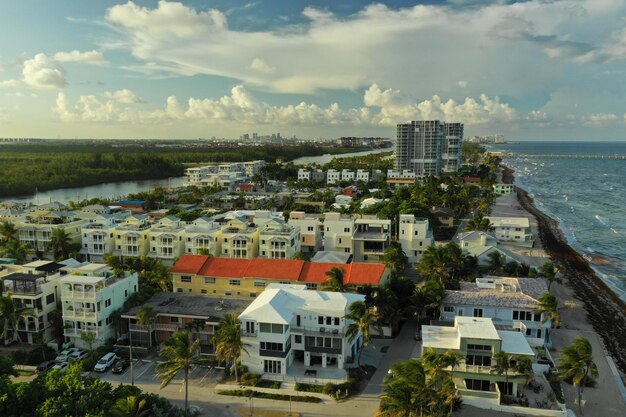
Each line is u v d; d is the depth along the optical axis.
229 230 138.75
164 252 135.62
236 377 71.69
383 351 82.38
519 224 173.88
